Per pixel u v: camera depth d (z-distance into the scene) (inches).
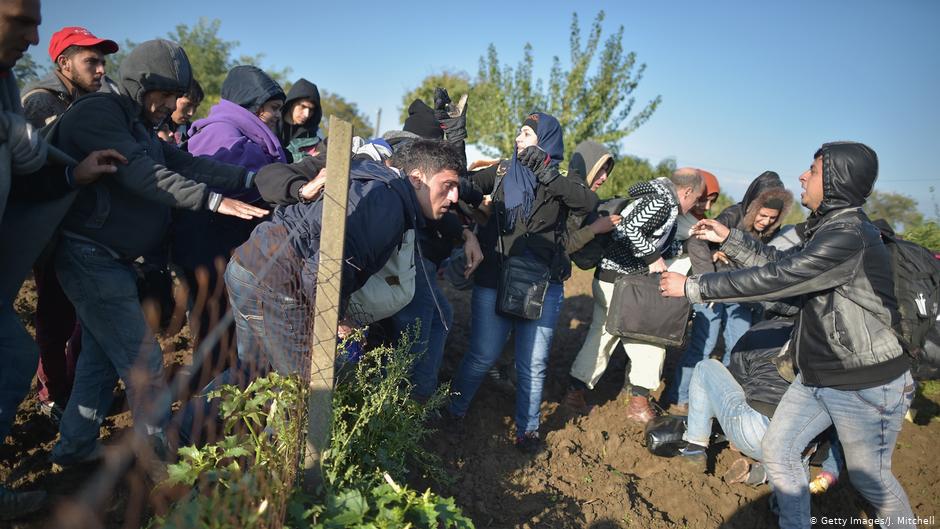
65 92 132.5
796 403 124.0
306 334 100.0
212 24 1620.3
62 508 58.7
